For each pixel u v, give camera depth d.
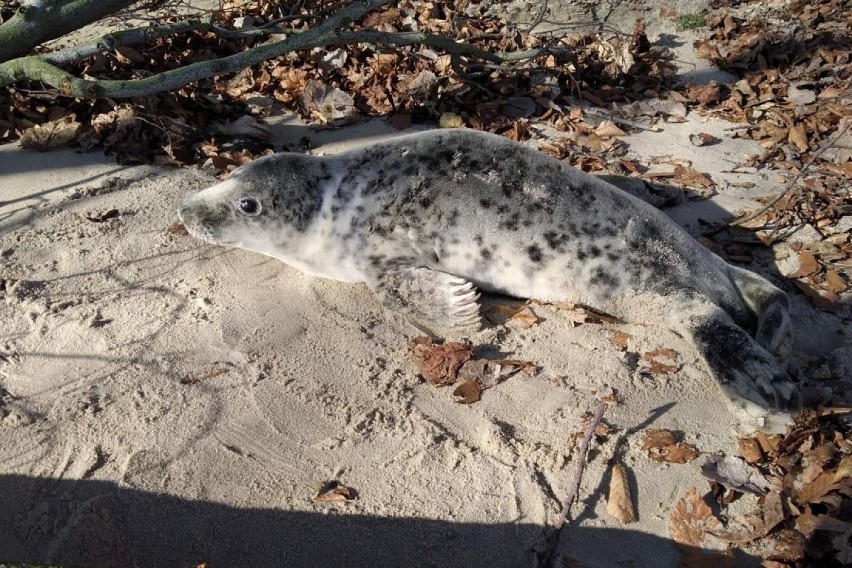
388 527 1.55
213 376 1.75
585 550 1.54
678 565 1.53
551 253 1.88
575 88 2.61
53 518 1.53
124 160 2.24
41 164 2.23
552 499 1.60
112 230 2.05
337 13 2.28
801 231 2.15
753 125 2.50
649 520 1.58
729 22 2.86
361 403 1.72
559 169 1.91
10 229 2.03
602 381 1.78
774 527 1.57
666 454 1.66
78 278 1.93
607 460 1.65
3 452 1.61
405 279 1.88
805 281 2.03
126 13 2.63
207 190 1.93
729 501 1.61
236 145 2.31
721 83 2.67
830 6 2.93
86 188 2.15
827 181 2.29
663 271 1.86
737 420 1.72
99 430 1.65
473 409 1.72
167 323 1.84
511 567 1.52
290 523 1.55
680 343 1.86
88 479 1.58
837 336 1.92
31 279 1.92
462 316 1.86
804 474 1.65
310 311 1.89
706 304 1.84
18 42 2.14
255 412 1.69
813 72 2.67
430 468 1.63
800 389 1.79
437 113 2.47
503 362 1.80
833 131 2.46
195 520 1.54
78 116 2.34
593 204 1.88
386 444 1.66
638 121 2.52
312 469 1.62
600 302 1.89
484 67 2.61
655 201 2.22
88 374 1.74
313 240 1.91
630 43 2.76
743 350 1.76
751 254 2.10
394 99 2.51
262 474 1.61
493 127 2.44
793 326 1.93
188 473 1.60
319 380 1.75
